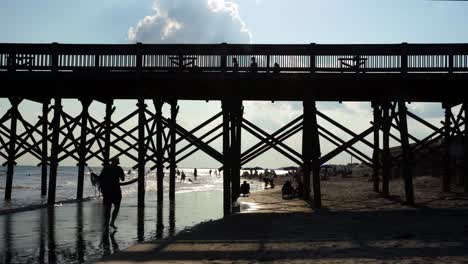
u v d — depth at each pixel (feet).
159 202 78.69
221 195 125.80
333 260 26.48
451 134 74.69
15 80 62.39
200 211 69.77
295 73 60.39
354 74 60.03
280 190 130.52
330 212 55.72
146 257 27.73
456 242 32.65
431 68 59.57
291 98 73.82
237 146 75.00
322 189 113.80
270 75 60.39
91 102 73.67
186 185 231.30
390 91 66.80
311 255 28.09
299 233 38.14
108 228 45.73
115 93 71.77
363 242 32.96
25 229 45.44
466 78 59.21
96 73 61.62
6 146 71.46
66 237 40.83
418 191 83.92
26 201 84.33
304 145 65.82
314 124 62.13
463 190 80.69
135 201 88.28
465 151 72.69
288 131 64.28
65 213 60.49
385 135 73.36
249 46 60.95
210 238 35.55
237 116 73.67
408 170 62.49
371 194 83.76
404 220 46.37
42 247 35.99
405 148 62.34
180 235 37.37
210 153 65.00
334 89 65.98
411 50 59.93
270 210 60.95
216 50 61.05
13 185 194.70
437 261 26.08
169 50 61.46
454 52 59.57
